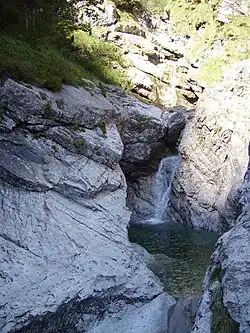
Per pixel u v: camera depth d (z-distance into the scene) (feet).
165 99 84.64
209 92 73.20
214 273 36.68
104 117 57.62
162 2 104.22
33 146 46.11
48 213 42.68
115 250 43.42
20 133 46.26
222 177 65.87
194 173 69.51
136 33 92.58
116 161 53.21
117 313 40.01
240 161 61.93
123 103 70.90
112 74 77.56
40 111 47.29
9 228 39.29
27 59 54.65
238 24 85.51
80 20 85.97
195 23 94.79
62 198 45.32
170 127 72.64
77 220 44.06
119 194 51.72
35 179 43.75
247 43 79.71
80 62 73.15
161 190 74.43
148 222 71.72
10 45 55.62
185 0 99.86
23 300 33.78
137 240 61.26
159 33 99.25
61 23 77.30
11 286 34.55
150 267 49.98
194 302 40.55
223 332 31.12
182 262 52.16
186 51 92.53
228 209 60.34
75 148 49.37
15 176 42.65
